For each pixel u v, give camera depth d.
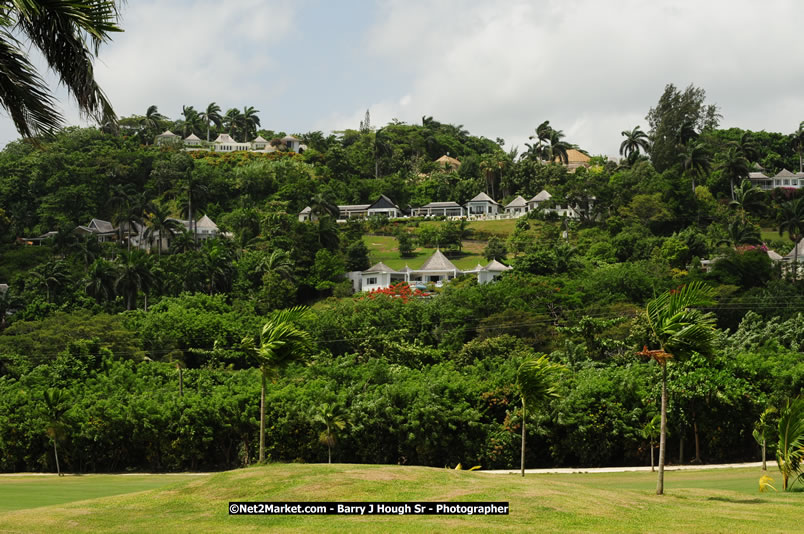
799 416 32.94
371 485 24.66
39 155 191.38
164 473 63.19
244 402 64.88
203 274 124.31
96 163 195.62
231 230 165.62
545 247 137.50
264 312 117.38
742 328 80.00
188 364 95.69
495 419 63.62
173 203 188.12
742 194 162.75
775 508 25.86
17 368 83.25
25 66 14.16
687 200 160.50
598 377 63.50
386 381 71.12
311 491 24.06
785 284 102.50
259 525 21.20
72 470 66.44
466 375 70.31
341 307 99.56
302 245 141.50
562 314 94.88
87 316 99.75
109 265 116.81
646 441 59.97
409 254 152.38
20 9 12.91
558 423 59.56
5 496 36.28
